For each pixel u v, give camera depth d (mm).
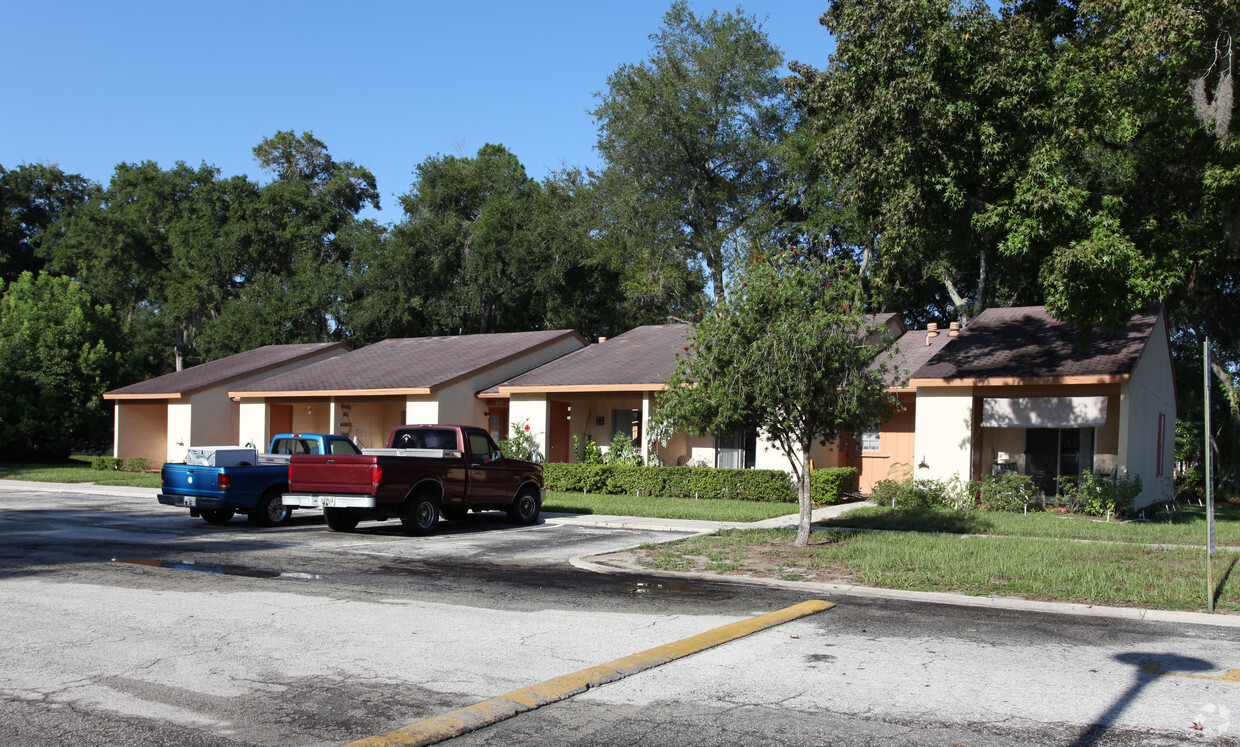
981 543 13391
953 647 7258
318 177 60219
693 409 13227
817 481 20578
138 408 33625
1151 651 7176
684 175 40312
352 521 16172
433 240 44219
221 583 9938
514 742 4980
